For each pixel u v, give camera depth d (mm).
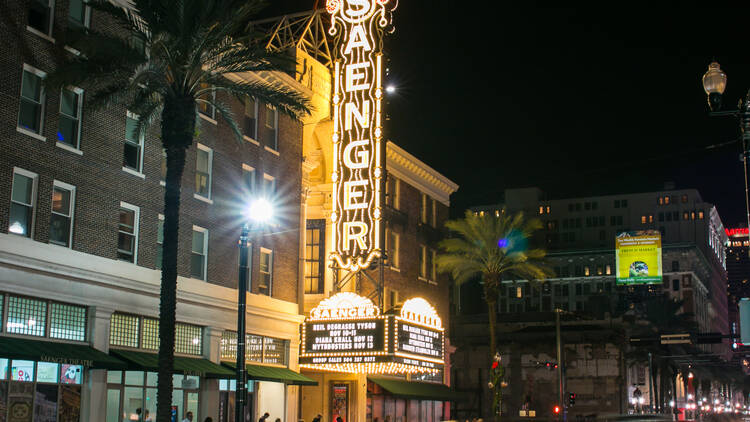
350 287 58625
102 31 35031
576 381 104875
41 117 31953
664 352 113375
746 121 21766
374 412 59938
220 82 33812
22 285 29797
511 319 117938
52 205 32281
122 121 36156
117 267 34594
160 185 38250
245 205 44438
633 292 180250
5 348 27922
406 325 49094
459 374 109250
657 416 35344
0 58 30016
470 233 69375
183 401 38375
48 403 30734
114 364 32438
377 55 51594
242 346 31547
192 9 30250
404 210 68000
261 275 46344
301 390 57938
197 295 39438
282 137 48688
